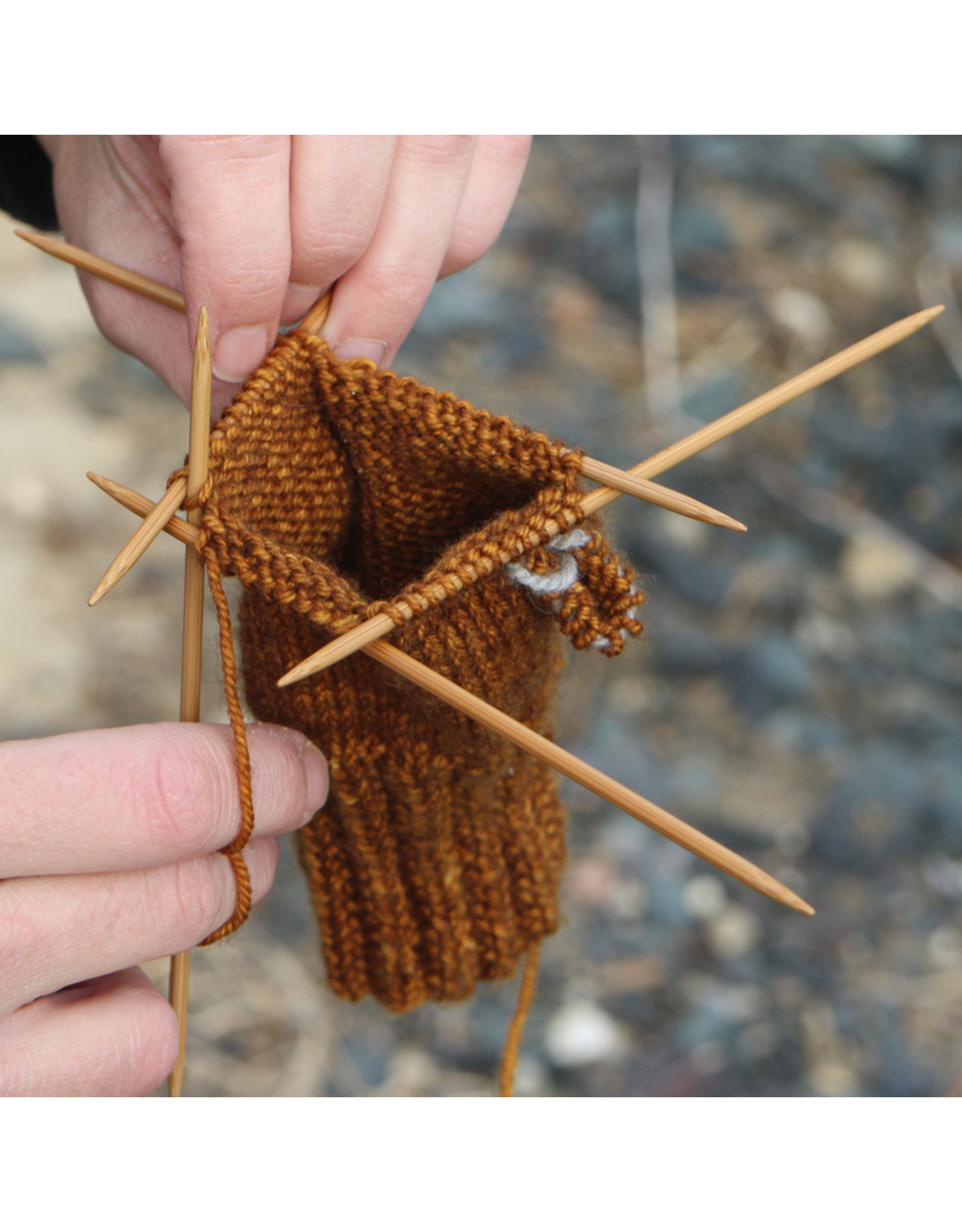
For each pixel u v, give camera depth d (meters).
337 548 0.41
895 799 0.67
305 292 0.40
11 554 0.66
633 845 0.65
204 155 0.38
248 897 0.39
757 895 0.65
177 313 0.43
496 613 0.39
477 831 0.43
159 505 0.37
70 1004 0.39
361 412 0.39
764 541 0.75
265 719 0.41
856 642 0.73
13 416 0.69
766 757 0.68
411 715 0.40
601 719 0.68
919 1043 0.61
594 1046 0.60
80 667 0.65
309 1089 0.58
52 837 0.37
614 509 0.73
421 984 0.44
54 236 0.53
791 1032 0.61
